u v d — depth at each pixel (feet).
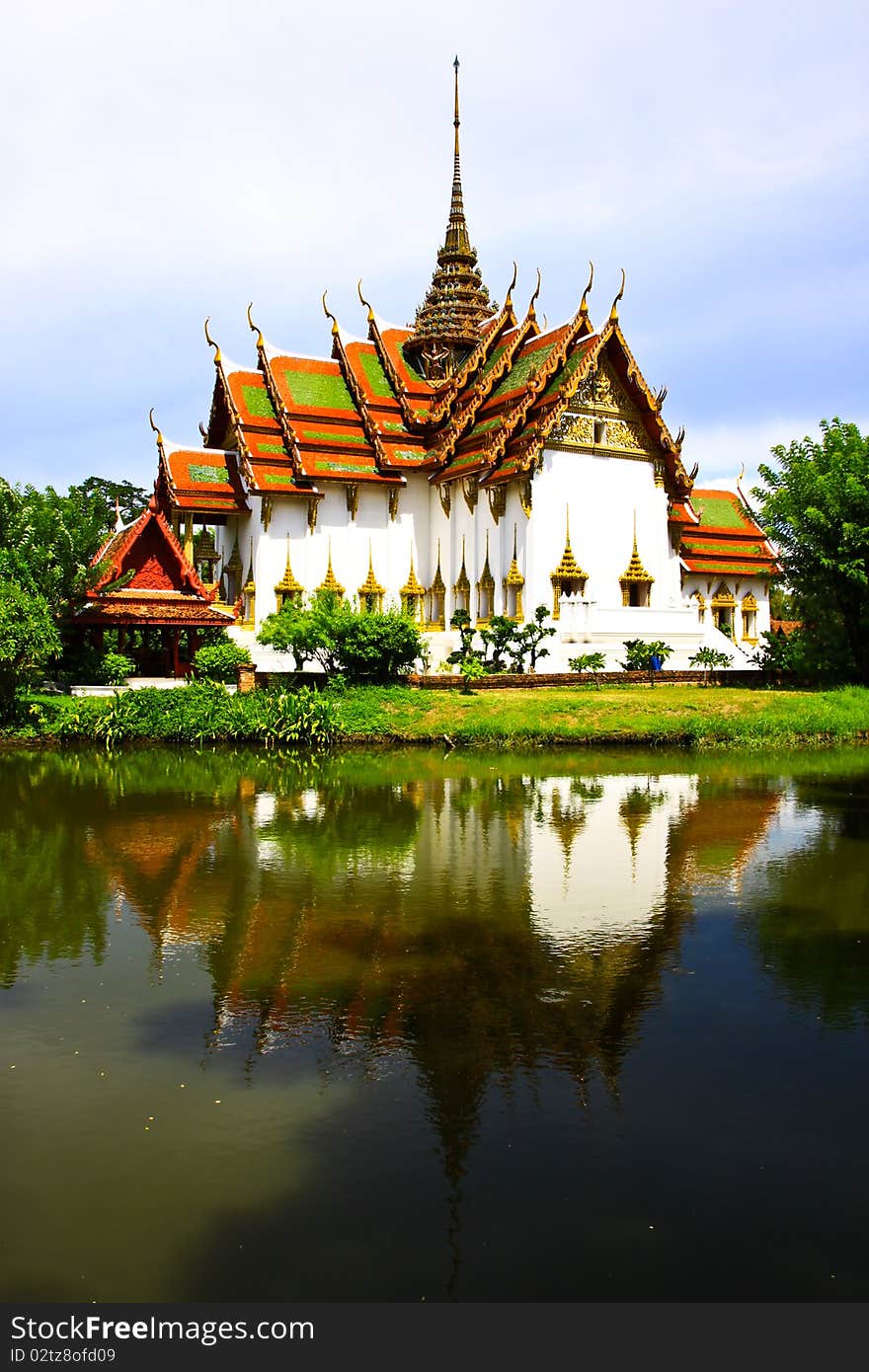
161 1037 23.93
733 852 43.80
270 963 29.01
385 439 140.67
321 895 36.35
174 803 55.98
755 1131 19.79
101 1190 17.84
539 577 122.52
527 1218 17.10
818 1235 16.70
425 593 142.82
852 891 37.14
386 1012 25.49
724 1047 23.47
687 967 28.81
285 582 133.80
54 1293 15.55
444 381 144.46
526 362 136.77
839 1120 20.18
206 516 140.87
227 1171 18.40
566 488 124.77
